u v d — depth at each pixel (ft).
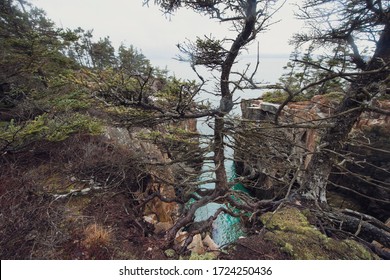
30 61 19.39
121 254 11.61
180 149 24.38
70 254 10.91
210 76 16.15
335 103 30.25
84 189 16.88
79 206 15.60
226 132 18.40
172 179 27.61
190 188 21.43
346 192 35.45
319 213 16.93
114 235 13.25
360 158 31.14
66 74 16.72
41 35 20.01
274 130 22.61
